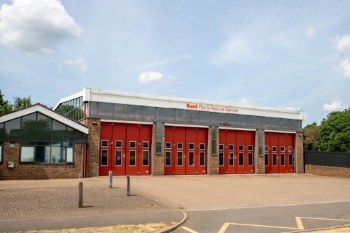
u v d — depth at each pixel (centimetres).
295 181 2956
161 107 3225
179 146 3331
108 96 2977
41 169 2572
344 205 1773
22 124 2539
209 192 2109
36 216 1234
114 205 1507
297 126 4109
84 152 2756
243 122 3703
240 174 3622
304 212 1540
